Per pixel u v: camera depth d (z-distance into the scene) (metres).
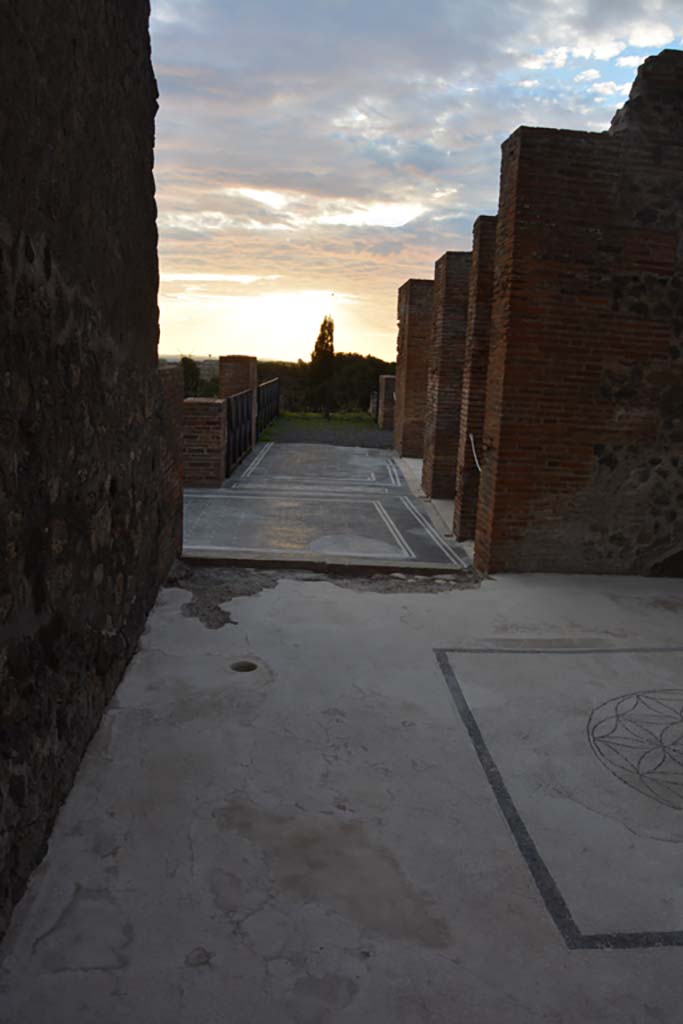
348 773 2.88
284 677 3.69
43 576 2.42
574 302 5.36
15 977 1.87
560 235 5.27
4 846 2.01
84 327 2.86
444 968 1.97
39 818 2.32
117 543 3.51
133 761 2.88
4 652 2.06
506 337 5.37
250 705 3.38
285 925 2.10
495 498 5.59
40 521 2.38
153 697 3.42
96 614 3.13
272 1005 1.83
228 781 2.79
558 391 5.47
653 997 1.91
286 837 2.48
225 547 6.80
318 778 2.84
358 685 3.65
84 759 2.87
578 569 5.76
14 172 2.04
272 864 2.35
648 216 5.32
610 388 5.51
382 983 1.91
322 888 2.25
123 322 3.56
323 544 7.08
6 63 1.95
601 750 3.14
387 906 2.19
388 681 3.71
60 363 2.56
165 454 4.88
